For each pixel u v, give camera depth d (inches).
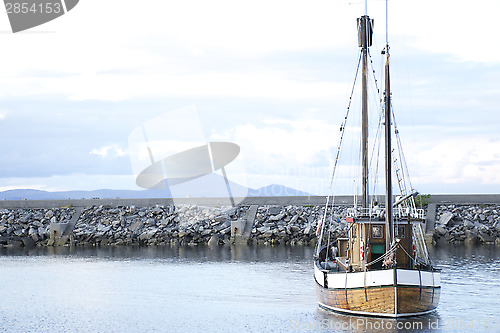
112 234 3132.4
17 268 2309.3
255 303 1601.9
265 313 1477.6
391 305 1309.1
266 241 2970.0
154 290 1817.2
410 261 1392.7
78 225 3223.4
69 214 3314.5
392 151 1514.5
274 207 3176.7
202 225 3095.5
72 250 2896.2
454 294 1651.1
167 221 3152.1
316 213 3095.5
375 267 1381.6
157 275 2085.4
